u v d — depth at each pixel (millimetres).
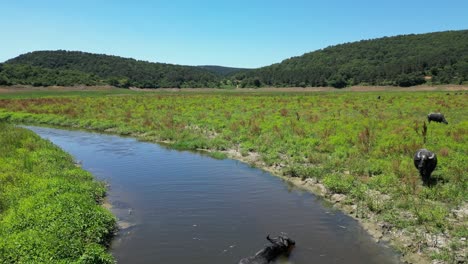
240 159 21781
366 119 31656
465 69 122875
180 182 17094
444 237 10758
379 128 27719
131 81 154875
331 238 11258
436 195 13523
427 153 14555
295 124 29000
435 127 26453
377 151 19531
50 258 8688
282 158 20594
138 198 14898
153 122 35719
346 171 17438
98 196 14875
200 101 60906
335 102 54719
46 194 12523
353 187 15047
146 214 13172
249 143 24266
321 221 12547
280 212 13352
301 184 16703
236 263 9766
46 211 11047
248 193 15477
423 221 11727
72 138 30703
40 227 10305
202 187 16312
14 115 44750
